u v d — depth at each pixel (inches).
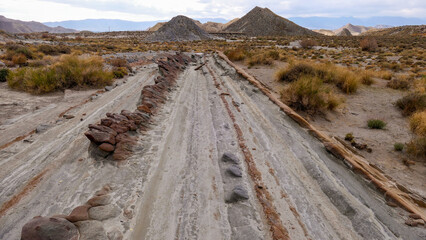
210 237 125.9
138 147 215.5
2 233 123.7
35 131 257.1
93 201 141.6
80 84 477.7
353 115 332.2
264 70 639.1
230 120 290.4
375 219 133.8
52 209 140.8
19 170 181.9
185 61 883.4
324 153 212.4
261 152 214.7
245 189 161.9
